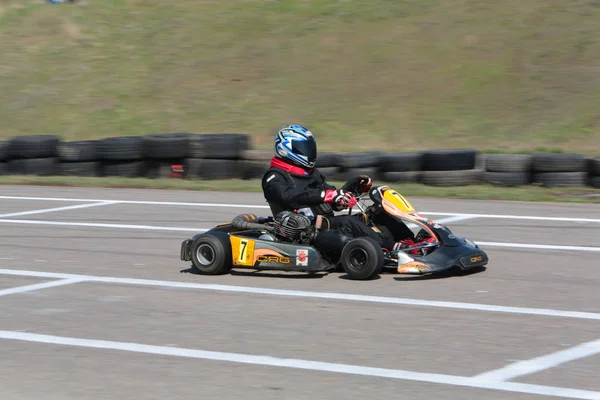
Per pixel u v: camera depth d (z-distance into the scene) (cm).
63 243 2402
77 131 5584
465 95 5219
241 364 1278
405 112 5172
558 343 1356
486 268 1966
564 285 1781
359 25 6206
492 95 5156
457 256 1802
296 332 1451
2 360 1324
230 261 1944
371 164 3712
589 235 2406
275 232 1942
